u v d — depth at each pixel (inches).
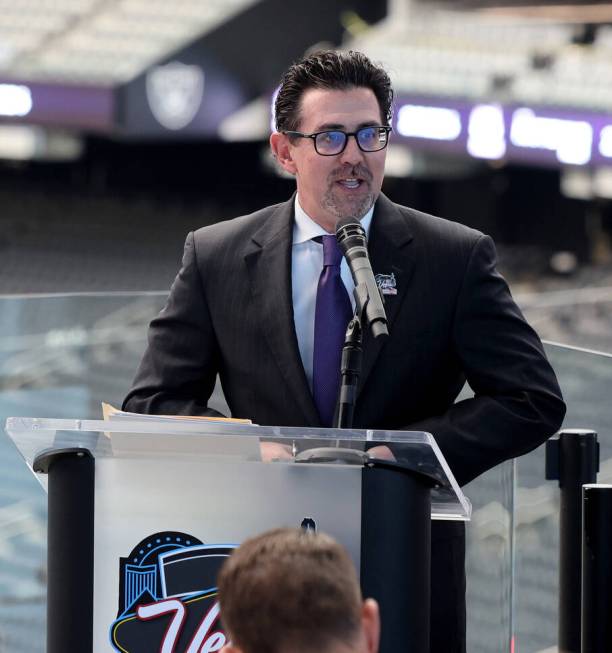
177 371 189.9
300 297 187.3
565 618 235.6
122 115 882.1
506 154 967.6
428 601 148.9
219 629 142.7
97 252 1040.8
